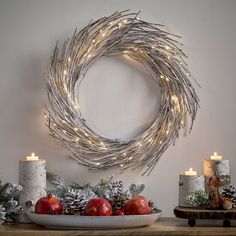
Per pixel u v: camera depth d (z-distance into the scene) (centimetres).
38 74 229
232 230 187
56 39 230
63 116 225
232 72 237
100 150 225
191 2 237
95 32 229
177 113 230
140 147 228
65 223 185
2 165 226
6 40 229
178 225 199
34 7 231
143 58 232
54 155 227
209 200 199
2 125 227
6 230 185
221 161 212
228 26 236
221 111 235
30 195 205
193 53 235
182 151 231
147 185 229
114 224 185
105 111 231
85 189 215
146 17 235
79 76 228
